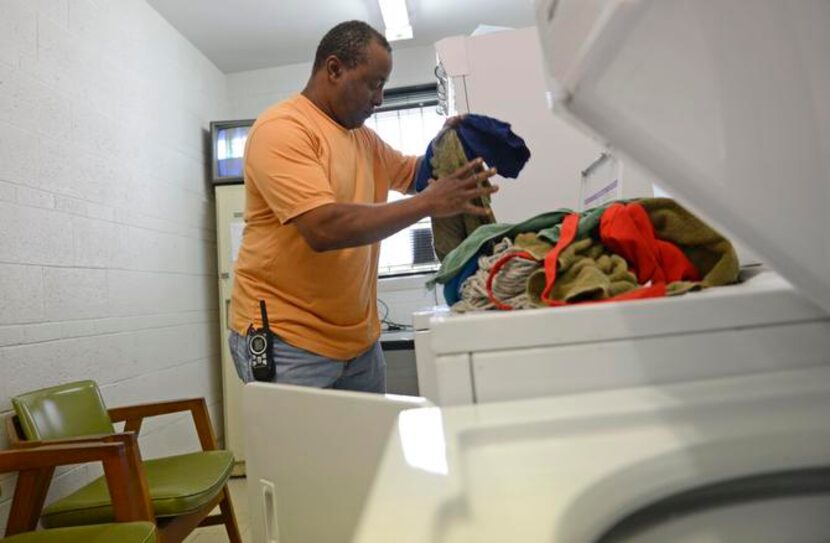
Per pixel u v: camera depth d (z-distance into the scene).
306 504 0.63
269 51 3.03
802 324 0.47
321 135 1.20
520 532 0.27
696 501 0.38
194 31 2.77
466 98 1.49
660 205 0.70
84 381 1.67
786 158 0.32
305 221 1.07
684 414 0.39
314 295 1.19
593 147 1.43
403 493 0.30
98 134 2.04
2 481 1.46
